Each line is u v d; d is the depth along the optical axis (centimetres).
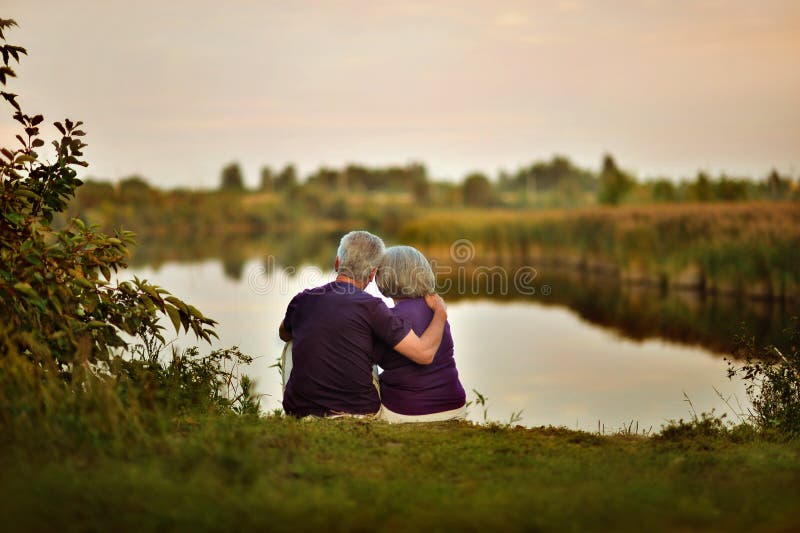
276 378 753
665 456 362
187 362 473
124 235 464
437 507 265
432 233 2822
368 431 385
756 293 1562
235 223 5653
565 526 247
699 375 848
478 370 898
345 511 256
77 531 233
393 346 427
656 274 1923
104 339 432
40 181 459
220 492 263
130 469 280
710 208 2100
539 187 8319
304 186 6456
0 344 371
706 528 248
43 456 294
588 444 400
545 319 1327
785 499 276
